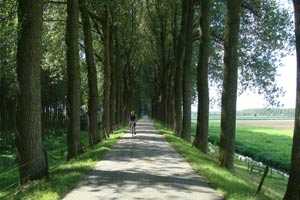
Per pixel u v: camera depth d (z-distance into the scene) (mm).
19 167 13852
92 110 29141
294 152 9727
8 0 16562
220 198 10531
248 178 19625
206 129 25828
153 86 90500
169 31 50156
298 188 9570
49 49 36281
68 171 14766
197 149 25047
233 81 18281
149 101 123750
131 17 50156
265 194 12742
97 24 38219
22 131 13906
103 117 36312
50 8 30688
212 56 40656
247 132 83375
